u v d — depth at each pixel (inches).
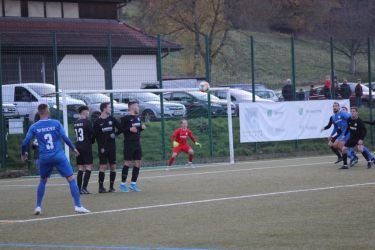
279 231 879.1
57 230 966.4
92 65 2787.9
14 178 2135.8
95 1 3897.6
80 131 1460.4
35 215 1139.9
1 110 2242.9
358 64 4763.8
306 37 5467.5
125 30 3732.8
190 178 1748.3
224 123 2667.3
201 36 4394.7
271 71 4087.1
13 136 2386.8
